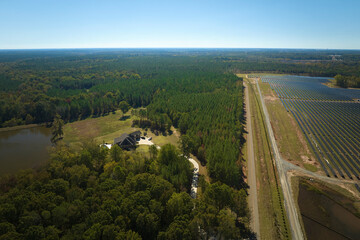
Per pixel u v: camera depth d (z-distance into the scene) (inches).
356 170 3668.8
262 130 5305.1
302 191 3144.7
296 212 2753.4
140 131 5457.7
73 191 2381.9
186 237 1911.9
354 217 2704.2
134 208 2202.3
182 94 7706.7
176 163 3161.9
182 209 2228.1
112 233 1860.2
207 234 2156.7
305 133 5157.5
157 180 2625.5
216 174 3171.8
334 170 3661.4
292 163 3875.5
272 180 3368.6
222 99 6889.8
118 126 5871.1
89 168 3157.0
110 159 3444.9
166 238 1943.9
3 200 2180.1
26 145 4800.7
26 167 3868.1
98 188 2492.6
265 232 2421.3
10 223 1898.4
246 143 4611.2
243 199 2440.9
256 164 3809.1
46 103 6378.0
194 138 4210.1
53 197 2262.6
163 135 5167.3
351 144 4601.4
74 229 1914.4
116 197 2305.6
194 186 3189.0
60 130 5103.3
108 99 7386.8
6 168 3831.2
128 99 7844.5
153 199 2342.5
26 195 2256.4
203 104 6378.0
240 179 3366.1
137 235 1857.8
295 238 2374.5
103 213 2039.9
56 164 2979.8
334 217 2694.4
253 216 2640.3
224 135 4389.8
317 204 2898.6
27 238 1791.3
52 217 2046.0
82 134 5354.3
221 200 2453.2
